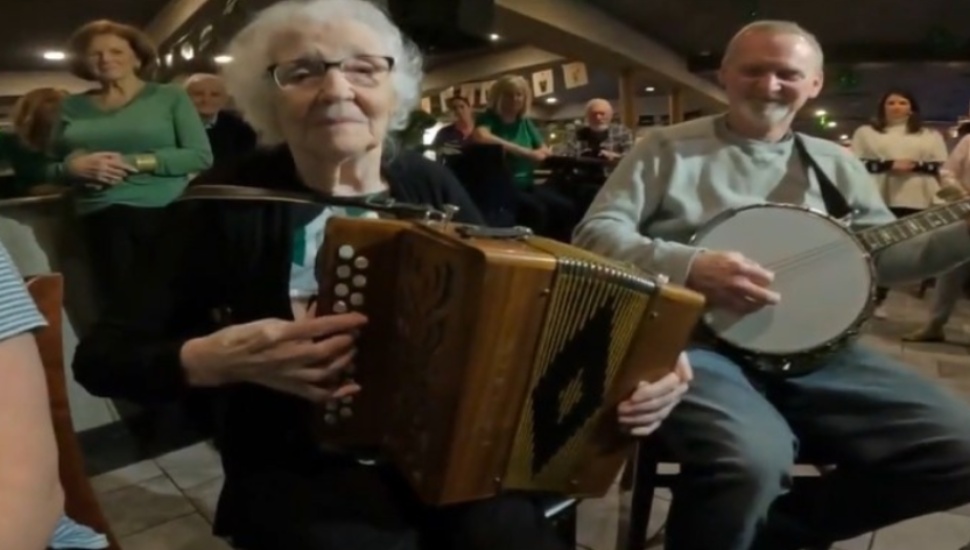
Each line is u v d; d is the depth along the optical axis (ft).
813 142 5.21
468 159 8.75
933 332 11.89
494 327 2.78
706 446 4.15
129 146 7.30
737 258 4.50
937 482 4.36
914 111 13.35
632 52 32.76
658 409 3.42
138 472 7.55
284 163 3.80
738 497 4.05
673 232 5.10
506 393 2.93
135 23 28.35
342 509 3.32
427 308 2.90
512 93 12.47
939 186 12.37
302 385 3.09
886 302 14.71
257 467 3.50
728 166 5.09
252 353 3.06
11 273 2.23
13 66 34.81
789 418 4.73
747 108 4.99
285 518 3.29
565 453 3.28
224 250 3.58
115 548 3.49
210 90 10.35
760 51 4.90
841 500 4.68
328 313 3.10
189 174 7.45
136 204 7.14
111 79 7.37
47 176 7.36
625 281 3.05
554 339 2.98
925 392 4.56
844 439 4.58
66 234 7.30
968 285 12.04
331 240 3.03
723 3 25.80
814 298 4.67
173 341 3.39
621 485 6.85
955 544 6.22
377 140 3.75
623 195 5.14
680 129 5.22
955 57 28.96
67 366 7.32
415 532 3.37
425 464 3.01
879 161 13.38
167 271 3.57
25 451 2.12
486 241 2.88
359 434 3.26
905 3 23.93
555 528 3.74
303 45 3.54
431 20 9.96
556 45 29.66
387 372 3.20
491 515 3.36
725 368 4.56
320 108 3.55
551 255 2.86
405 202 3.87
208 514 6.77
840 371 4.72
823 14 25.66
